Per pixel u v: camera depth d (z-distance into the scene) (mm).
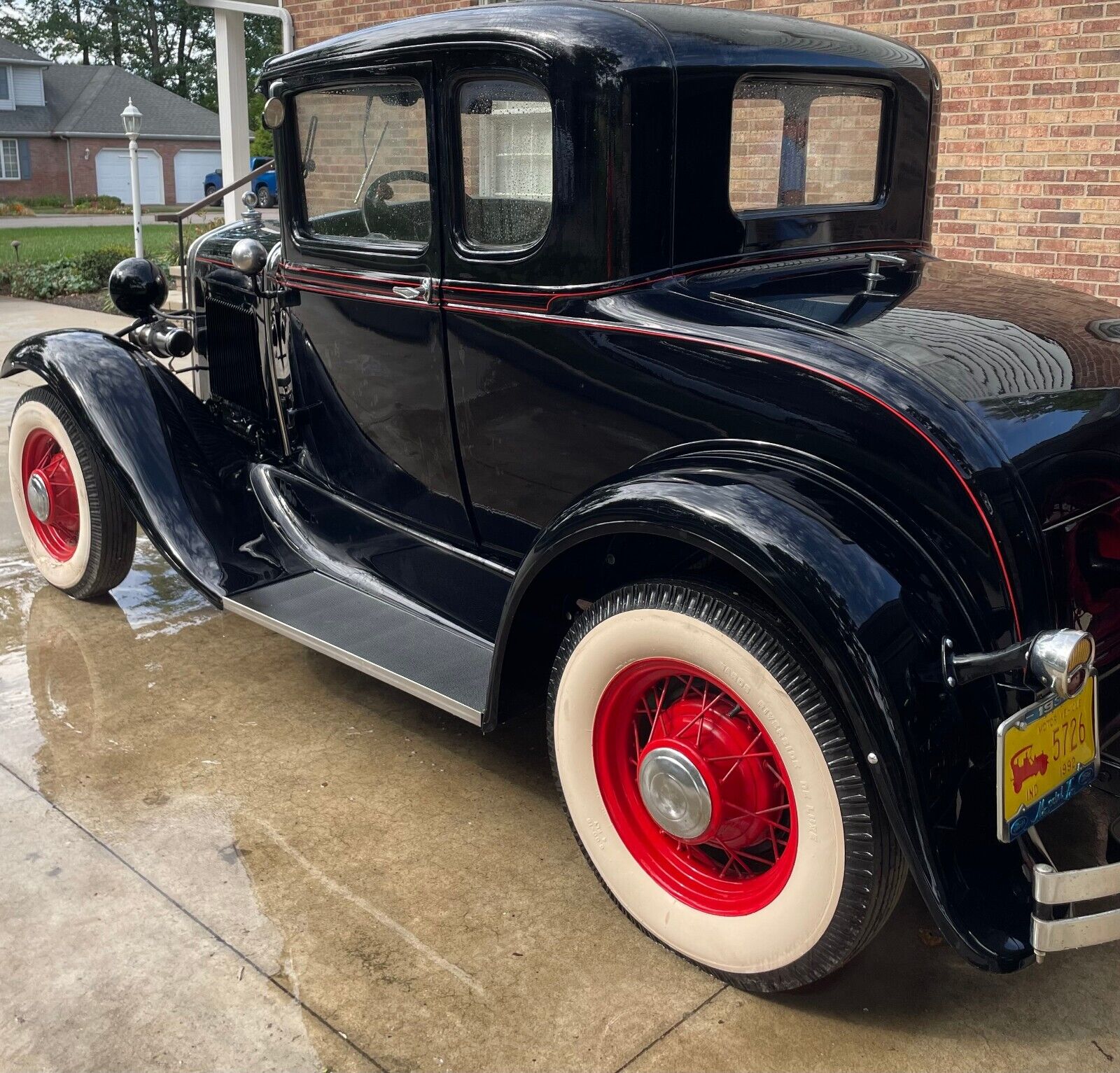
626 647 2064
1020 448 1903
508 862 2486
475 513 2766
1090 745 1868
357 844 2543
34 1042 1955
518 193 2375
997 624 1875
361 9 8336
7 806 2664
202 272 3850
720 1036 1984
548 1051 1945
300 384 3209
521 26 2258
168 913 2295
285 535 3254
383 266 2711
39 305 11945
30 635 3650
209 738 2998
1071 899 1754
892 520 1898
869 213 2801
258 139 31672
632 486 2035
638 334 2205
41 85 49969
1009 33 5285
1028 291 2605
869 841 1803
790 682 1836
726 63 2309
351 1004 2053
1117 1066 1920
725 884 2117
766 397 2039
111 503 3594
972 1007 2059
